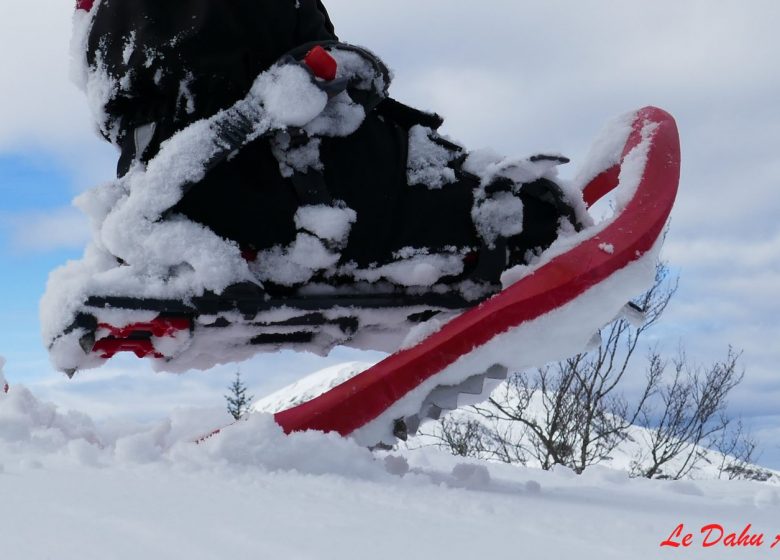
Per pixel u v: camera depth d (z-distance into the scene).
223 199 0.99
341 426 0.94
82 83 1.05
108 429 1.04
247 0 0.98
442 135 1.17
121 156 1.05
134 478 0.68
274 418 0.94
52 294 0.95
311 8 1.05
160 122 1.00
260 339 1.09
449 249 1.07
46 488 0.60
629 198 1.08
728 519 0.78
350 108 1.03
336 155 1.03
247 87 1.00
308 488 0.72
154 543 0.45
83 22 1.04
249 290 0.97
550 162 1.07
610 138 1.21
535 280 1.00
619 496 0.97
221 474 0.74
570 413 4.25
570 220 1.11
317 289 1.05
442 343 0.96
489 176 1.08
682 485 1.22
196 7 0.96
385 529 0.55
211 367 1.10
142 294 0.94
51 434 0.88
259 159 1.00
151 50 0.96
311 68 0.97
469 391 0.97
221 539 0.47
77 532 0.47
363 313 1.06
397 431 0.96
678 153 1.14
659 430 4.68
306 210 1.00
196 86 0.98
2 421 0.86
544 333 0.98
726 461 4.86
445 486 0.84
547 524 0.63
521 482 1.09
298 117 0.96
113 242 0.95
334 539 0.50
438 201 1.08
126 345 1.01
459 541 0.53
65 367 0.99
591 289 0.99
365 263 1.06
